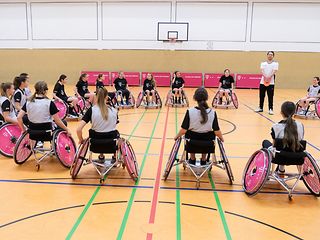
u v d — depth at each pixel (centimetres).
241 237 324
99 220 352
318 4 1692
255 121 896
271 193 431
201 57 1805
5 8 1831
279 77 1780
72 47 1845
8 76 1894
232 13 1750
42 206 383
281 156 409
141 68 1842
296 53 1747
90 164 526
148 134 730
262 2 1722
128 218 357
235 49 1781
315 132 779
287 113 410
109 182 457
